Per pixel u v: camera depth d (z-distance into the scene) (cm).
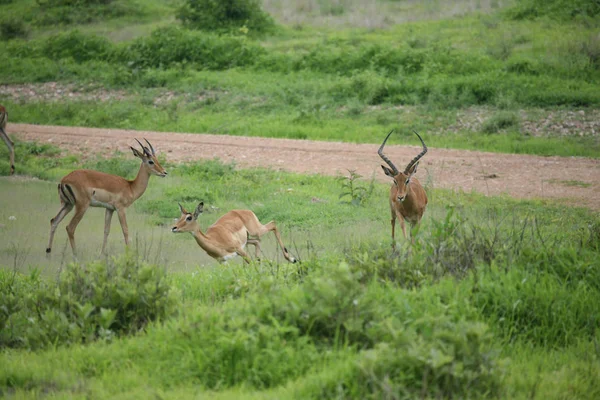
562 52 6888
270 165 4806
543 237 2686
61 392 1537
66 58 8019
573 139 5241
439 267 2100
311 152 5134
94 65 7800
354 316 1695
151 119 6306
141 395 1498
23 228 3578
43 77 7606
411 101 6247
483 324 1623
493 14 8588
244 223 3042
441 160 4803
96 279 2041
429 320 1664
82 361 1705
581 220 3338
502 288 1939
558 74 6450
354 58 7156
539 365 1692
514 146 5128
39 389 1569
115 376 1619
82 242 3359
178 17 8669
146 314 1956
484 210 3569
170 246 3259
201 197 4047
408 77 6619
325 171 4634
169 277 2411
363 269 2089
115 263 2123
